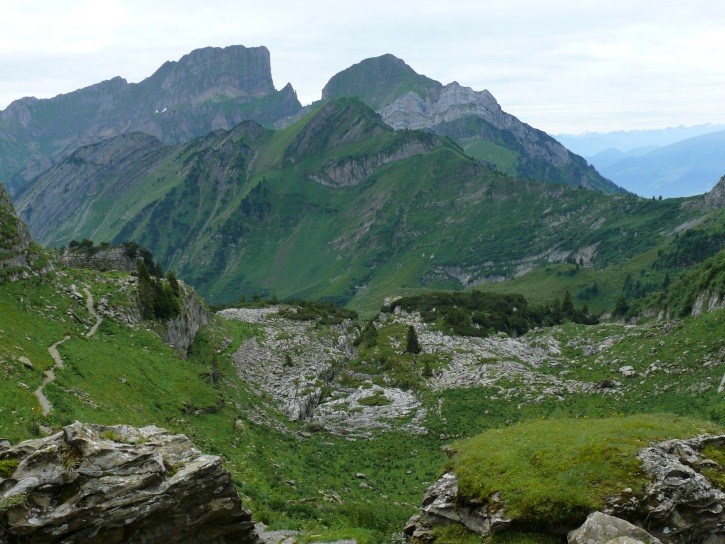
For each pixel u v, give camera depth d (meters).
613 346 97.94
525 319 141.75
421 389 92.06
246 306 173.88
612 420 37.16
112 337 69.94
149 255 126.31
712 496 28.86
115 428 29.36
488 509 30.44
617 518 26.59
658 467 30.02
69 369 51.34
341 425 79.81
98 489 24.70
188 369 74.06
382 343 121.81
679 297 131.50
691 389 67.81
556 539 28.56
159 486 26.38
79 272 89.75
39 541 23.06
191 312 102.12
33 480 23.72
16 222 75.12
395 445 70.31
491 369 96.62
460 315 132.12
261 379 94.94
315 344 121.31
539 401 79.50
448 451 38.34
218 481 29.02
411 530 34.25
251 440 61.09
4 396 39.34
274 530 36.53
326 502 45.81
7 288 64.81
